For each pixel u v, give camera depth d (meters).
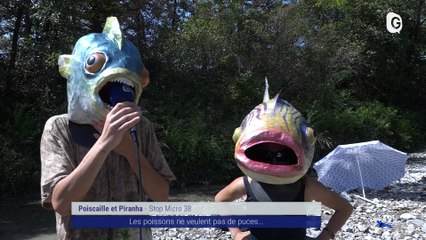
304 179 3.08
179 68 14.78
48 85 12.27
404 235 6.84
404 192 10.08
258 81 14.98
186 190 11.33
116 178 2.37
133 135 2.36
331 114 16.22
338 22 19.75
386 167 8.80
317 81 16.42
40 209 8.97
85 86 2.30
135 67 2.37
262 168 2.78
